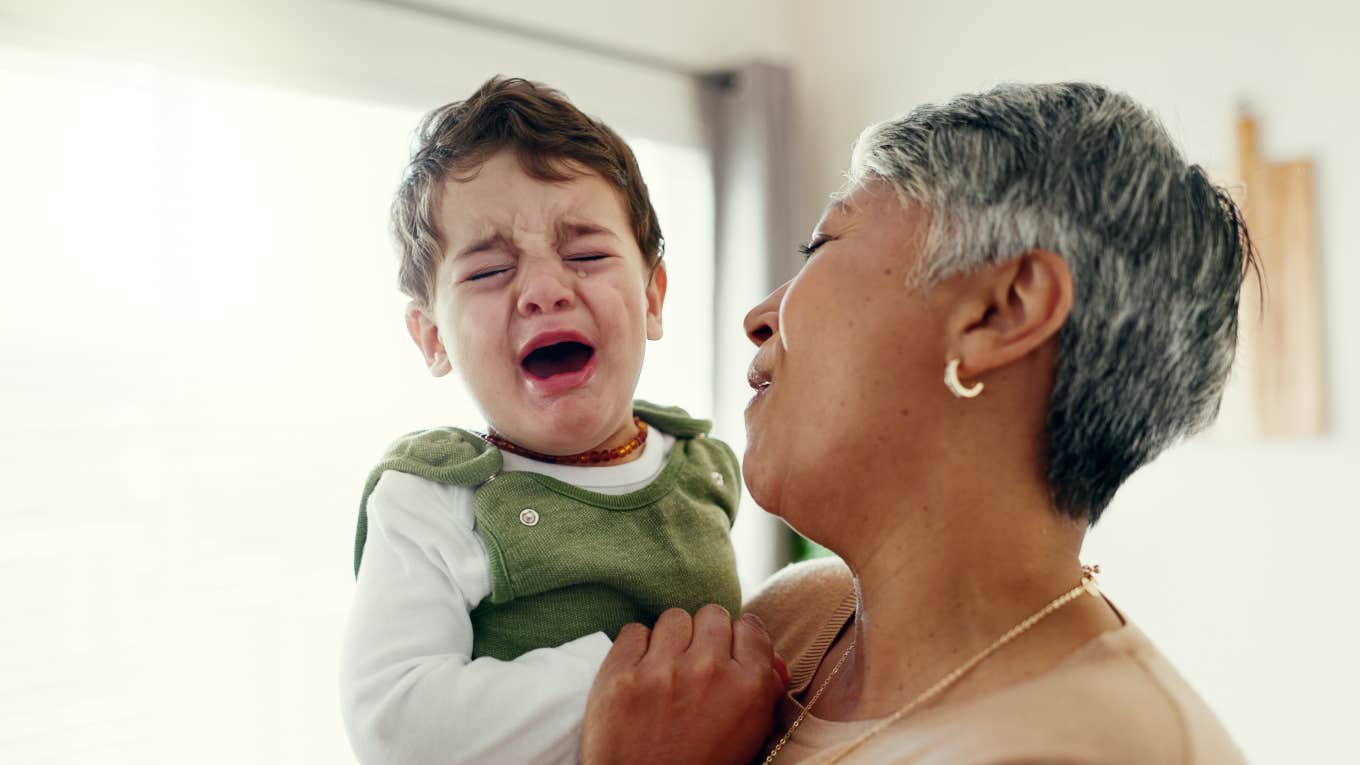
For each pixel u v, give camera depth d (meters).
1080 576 0.73
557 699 0.80
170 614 2.00
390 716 0.81
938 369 0.71
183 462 2.02
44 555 1.87
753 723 0.77
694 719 0.76
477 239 0.98
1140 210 0.67
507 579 0.88
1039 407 0.70
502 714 0.80
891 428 0.72
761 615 1.04
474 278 0.99
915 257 0.72
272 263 2.14
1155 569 2.51
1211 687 2.42
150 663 1.97
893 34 2.99
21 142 1.86
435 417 2.35
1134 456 0.71
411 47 2.34
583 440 0.98
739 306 2.91
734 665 0.79
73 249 1.91
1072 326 0.68
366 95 2.26
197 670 2.02
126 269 1.97
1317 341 2.27
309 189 2.20
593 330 0.98
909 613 0.73
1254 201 2.33
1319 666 2.27
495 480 0.94
